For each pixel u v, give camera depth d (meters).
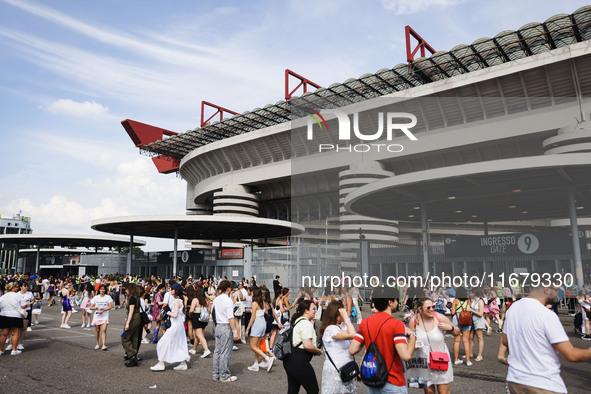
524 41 32.28
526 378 2.91
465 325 6.03
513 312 3.09
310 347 4.57
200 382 6.92
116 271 56.03
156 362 8.75
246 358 9.16
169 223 43.69
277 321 9.79
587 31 30.03
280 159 65.88
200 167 78.25
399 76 35.88
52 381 6.90
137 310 8.41
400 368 3.45
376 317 3.54
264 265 29.92
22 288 9.53
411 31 46.31
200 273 46.25
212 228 50.31
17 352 9.41
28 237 59.12
